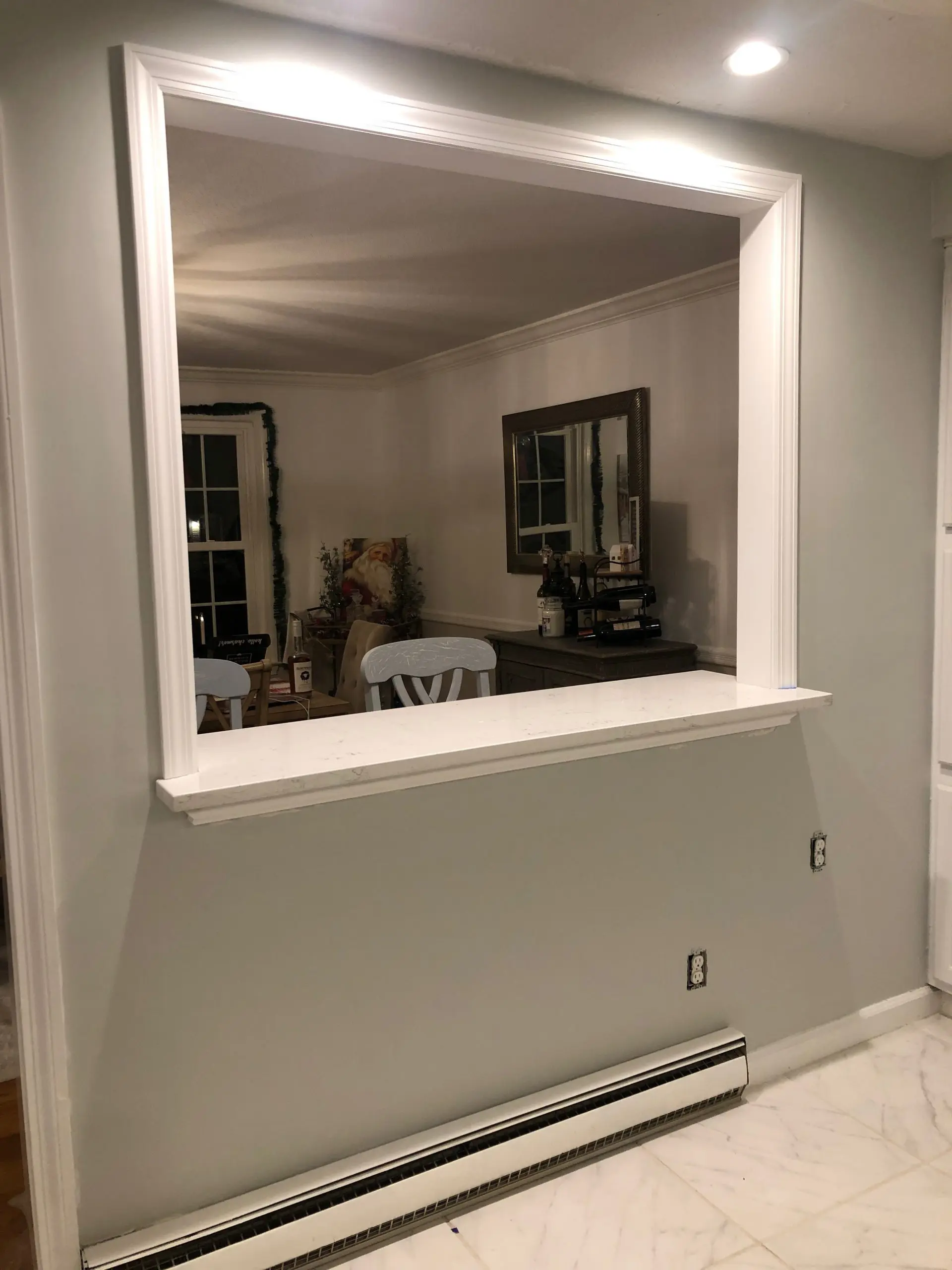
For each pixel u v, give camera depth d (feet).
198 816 5.07
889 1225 6.01
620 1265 5.70
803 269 7.23
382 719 6.63
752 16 5.29
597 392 13.47
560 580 13.48
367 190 8.21
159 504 4.96
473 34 5.43
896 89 6.38
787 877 7.68
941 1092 7.46
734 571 11.50
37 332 4.65
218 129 5.36
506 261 10.62
